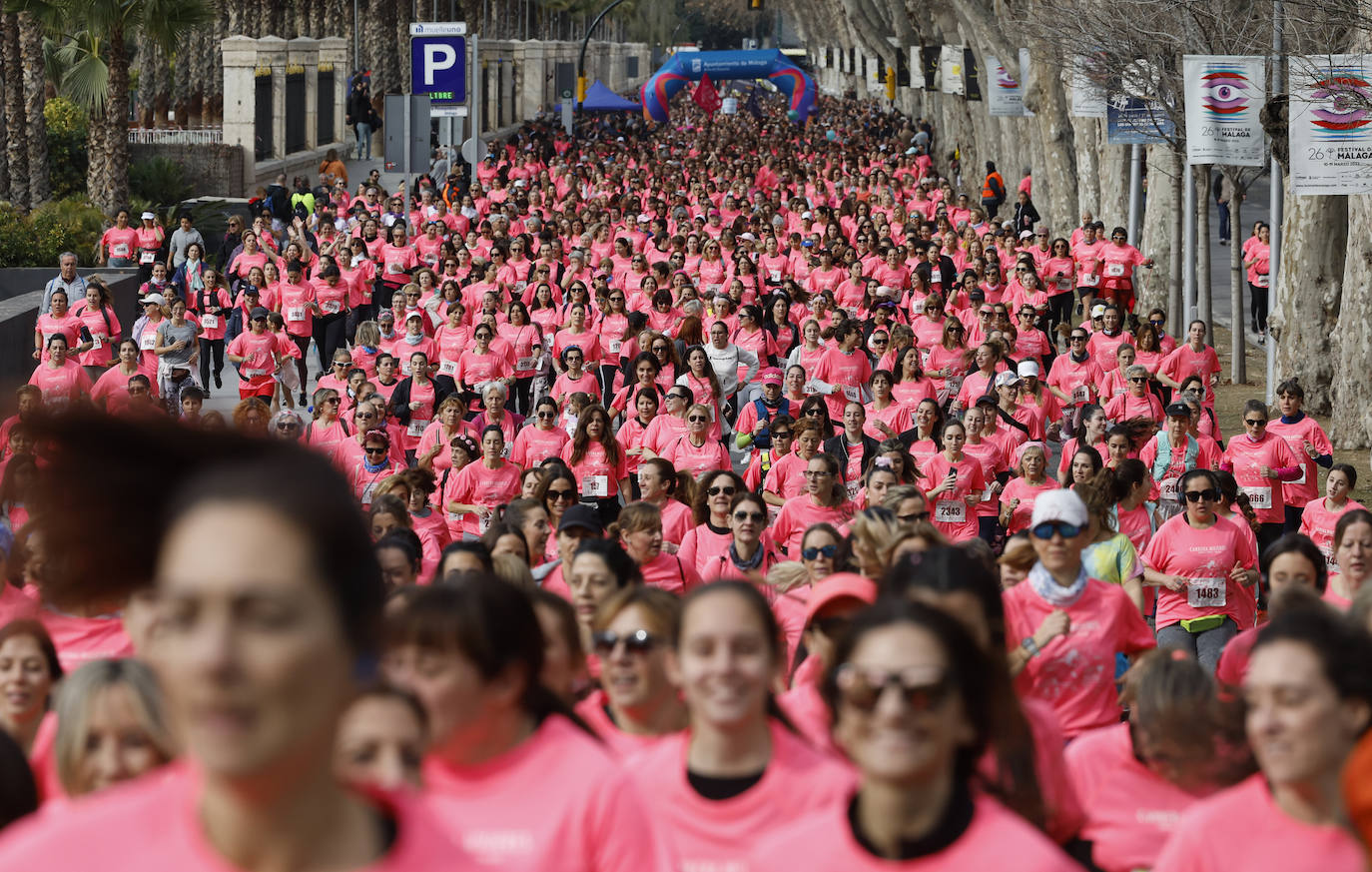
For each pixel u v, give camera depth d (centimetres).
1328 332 4894
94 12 7588
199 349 4328
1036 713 1053
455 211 8144
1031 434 3556
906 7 13800
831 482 2389
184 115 11169
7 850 350
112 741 932
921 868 639
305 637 315
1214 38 5178
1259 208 11950
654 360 3434
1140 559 2259
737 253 6122
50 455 317
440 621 845
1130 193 7319
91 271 6419
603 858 789
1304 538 1770
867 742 647
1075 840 1148
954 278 6056
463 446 2806
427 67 6144
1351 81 3919
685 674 895
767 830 891
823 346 3844
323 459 337
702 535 2228
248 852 335
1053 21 6019
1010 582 1548
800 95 18450
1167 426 2977
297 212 8112
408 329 4278
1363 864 790
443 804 837
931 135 15975
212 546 313
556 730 865
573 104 16875
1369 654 786
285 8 13112
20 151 7869
